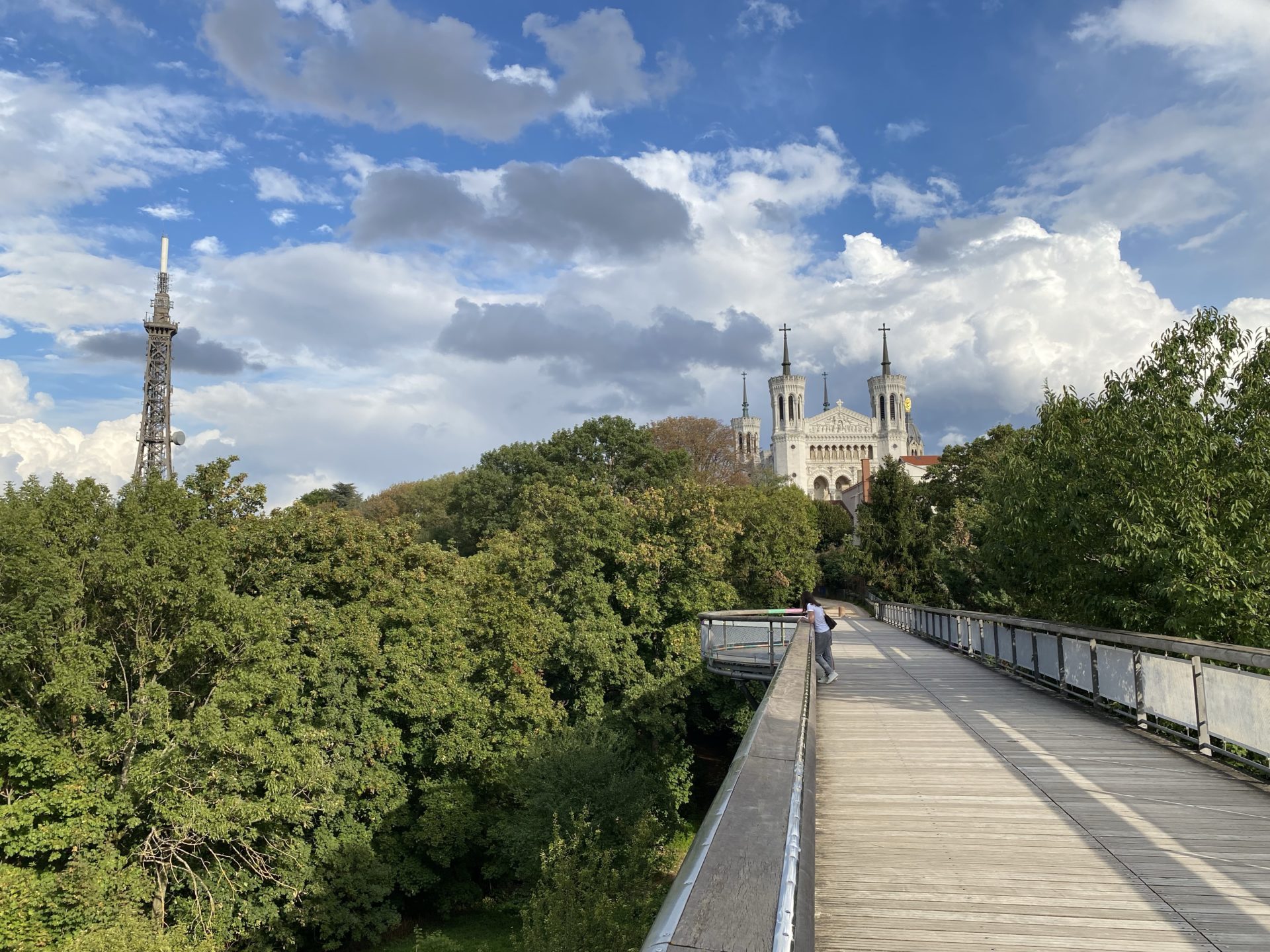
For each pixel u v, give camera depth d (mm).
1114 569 13273
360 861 20703
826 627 14180
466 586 27250
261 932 19781
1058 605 15844
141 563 17219
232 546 21469
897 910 4430
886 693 12867
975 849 5426
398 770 23859
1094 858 5219
